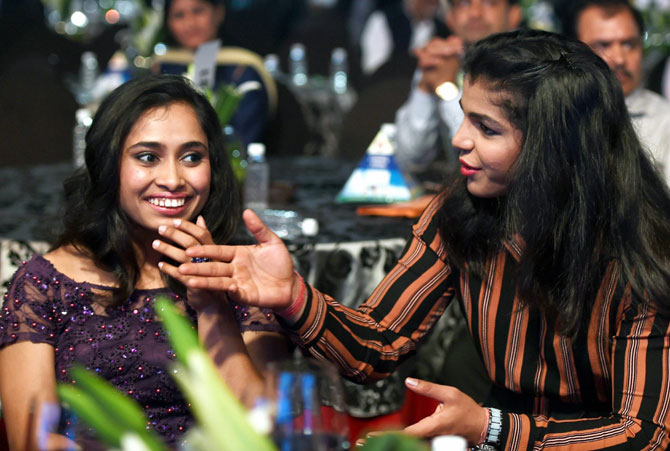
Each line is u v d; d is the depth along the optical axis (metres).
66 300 1.56
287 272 1.37
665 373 1.38
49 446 0.90
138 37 4.30
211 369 0.78
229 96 2.34
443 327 2.29
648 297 1.39
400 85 3.82
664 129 2.64
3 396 1.54
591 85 1.36
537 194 1.38
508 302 1.52
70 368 1.54
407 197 2.56
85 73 4.93
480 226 1.52
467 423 1.31
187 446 0.81
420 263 1.60
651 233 1.41
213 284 1.31
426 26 6.09
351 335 1.48
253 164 2.47
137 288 1.60
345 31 5.73
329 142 4.68
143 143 1.53
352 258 2.09
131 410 0.81
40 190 2.66
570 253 1.40
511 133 1.38
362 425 2.18
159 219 1.54
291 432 0.89
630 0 2.73
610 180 1.39
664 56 4.45
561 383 1.50
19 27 6.10
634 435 1.35
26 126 3.67
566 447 1.34
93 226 1.58
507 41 1.41
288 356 1.64
